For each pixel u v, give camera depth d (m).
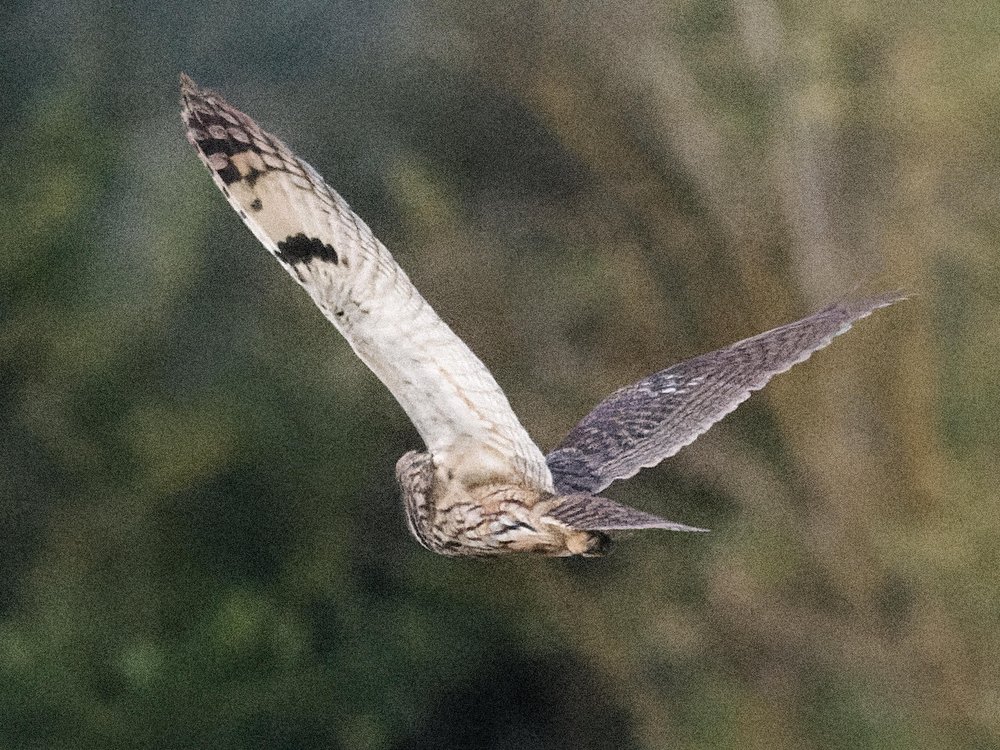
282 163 16.17
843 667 22.50
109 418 29.69
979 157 23.00
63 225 30.14
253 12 28.73
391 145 27.58
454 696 27.86
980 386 22.52
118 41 30.17
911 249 22.62
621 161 24.73
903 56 22.89
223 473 28.92
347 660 27.47
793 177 23.36
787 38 23.41
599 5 24.86
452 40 26.00
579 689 27.33
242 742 26.19
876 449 22.25
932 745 21.80
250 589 28.19
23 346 30.06
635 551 24.64
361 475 28.50
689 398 16.48
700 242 23.95
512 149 26.58
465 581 27.12
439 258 25.44
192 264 29.19
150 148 30.36
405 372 16.20
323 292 16.16
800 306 23.11
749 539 23.31
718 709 23.38
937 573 21.83
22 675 26.03
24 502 29.67
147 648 26.17
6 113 32.16
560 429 23.91
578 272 25.02
